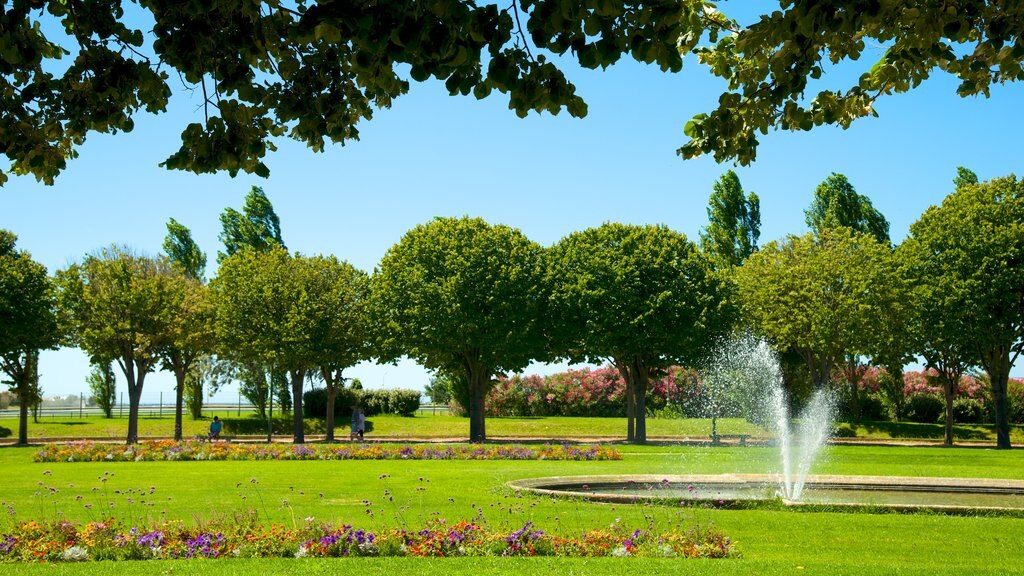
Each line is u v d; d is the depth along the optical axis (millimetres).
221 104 6672
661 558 10078
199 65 6496
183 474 21969
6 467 24891
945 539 12016
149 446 29312
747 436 46500
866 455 30438
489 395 59875
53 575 8695
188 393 56344
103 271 44594
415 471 22641
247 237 59031
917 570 9086
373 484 19000
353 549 10266
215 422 43719
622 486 18766
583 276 42625
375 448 29469
